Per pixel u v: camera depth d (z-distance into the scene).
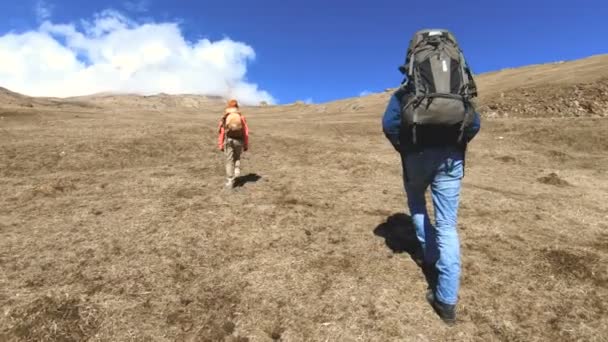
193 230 5.52
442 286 3.45
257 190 7.89
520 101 27.77
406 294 3.94
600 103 24.72
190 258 4.72
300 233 5.48
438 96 3.15
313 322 3.54
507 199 7.20
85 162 10.90
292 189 7.92
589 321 3.51
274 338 3.39
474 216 6.27
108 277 4.24
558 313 3.63
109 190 7.90
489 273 4.35
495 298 3.88
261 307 3.76
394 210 6.52
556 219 6.16
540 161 11.95
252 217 6.12
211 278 4.27
